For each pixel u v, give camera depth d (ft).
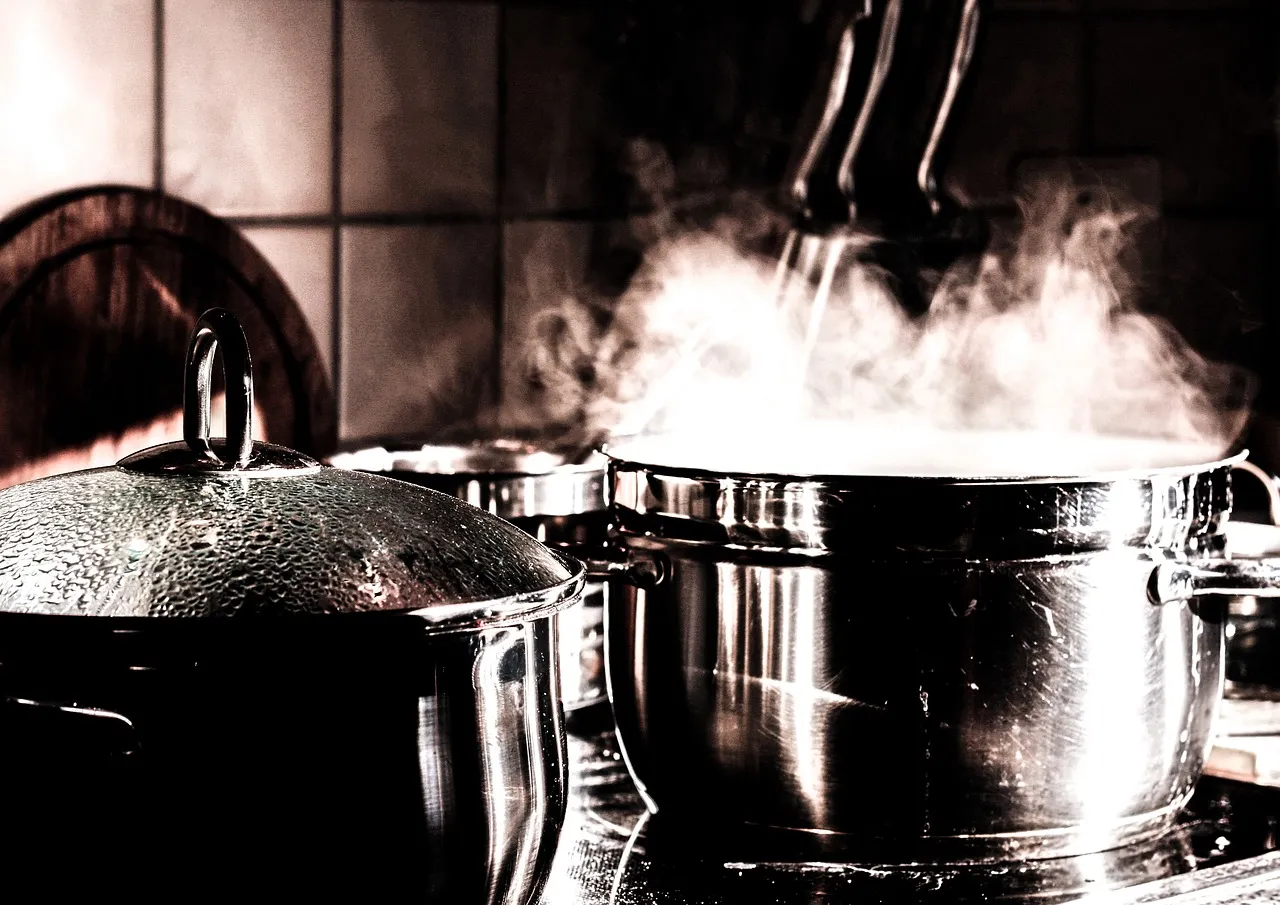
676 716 2.98
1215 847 3.07
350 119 5.19
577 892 2.84
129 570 2.05
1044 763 2.80
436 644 2.14
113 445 4.35
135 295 4.39
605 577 2.96
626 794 3.51
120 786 2.02
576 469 3.78
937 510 2.71
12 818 2.05
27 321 4.11
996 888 2.82
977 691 2.75
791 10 6.61
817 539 2.76
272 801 2.03
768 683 2.84
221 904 2.04
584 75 6.05
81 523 2.15
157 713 2.01
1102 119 6.61
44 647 2.01
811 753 2.83
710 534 2.87
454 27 5.54
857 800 2.82
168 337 4.50
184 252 4.53
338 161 5.16
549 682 2.43
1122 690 2.83
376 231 5.31
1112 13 6.56
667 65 6.33
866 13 5.19
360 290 5.27
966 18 4.92
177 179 4.63
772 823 2.92
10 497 2.30
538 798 2.35
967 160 6.68
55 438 4.20
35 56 4.21
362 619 2.04
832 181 5.37
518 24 5.78
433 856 2.14
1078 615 2.78
